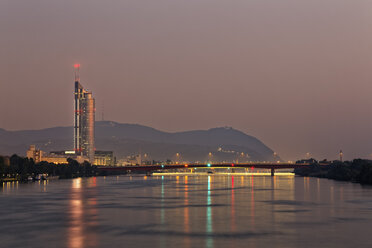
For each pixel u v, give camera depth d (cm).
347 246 13150
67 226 16312
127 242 13625
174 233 14950
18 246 13212
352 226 16300
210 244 13350
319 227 16088
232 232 15112
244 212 19962
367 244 13388
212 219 17850
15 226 16388
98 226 16275
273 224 16700
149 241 13738
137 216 18712
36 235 14725
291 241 13750
